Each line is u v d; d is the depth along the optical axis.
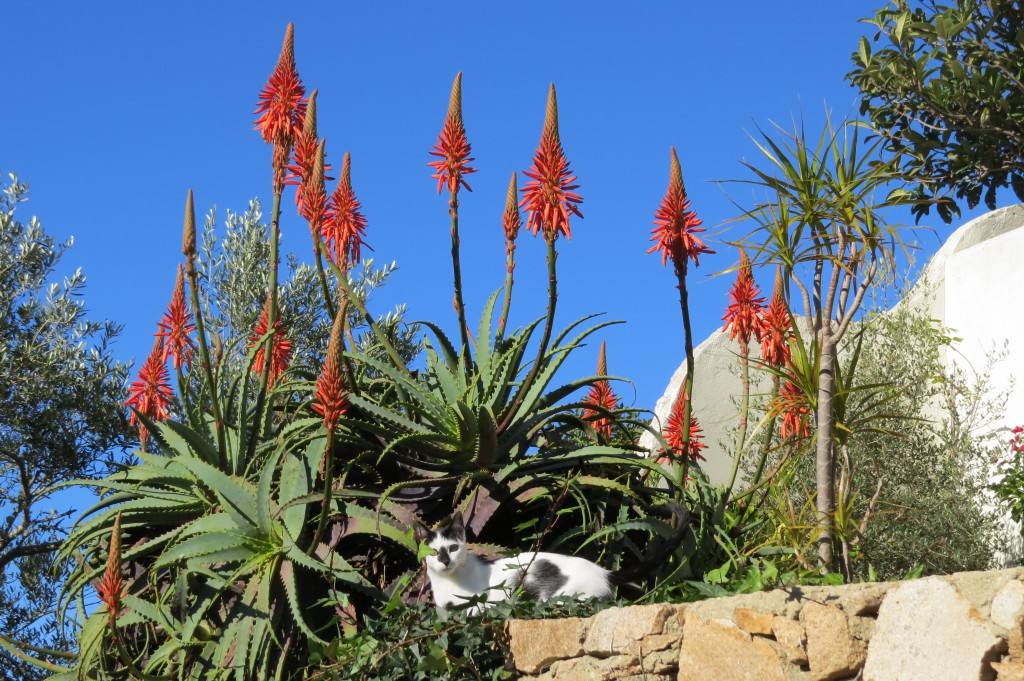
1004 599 3.09
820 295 5.27
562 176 4.89
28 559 11.17
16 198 11.57
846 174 5.13
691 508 5.20
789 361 5.27
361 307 5.46
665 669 3.78
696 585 4.21
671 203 5.00
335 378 4.36
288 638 4.64
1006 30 7.42
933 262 10.80
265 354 5.42
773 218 5.15
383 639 4.25
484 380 5.22
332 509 4.91
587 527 5.00
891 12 7.46
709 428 10.30
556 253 4.90
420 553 4.49
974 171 7.56
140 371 5.99
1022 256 9.27
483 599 4.22
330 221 5.52
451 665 4.11
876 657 3.31
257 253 11.74
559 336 5.25
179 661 4.80
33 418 10.91
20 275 11.24
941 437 8.76
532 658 4.11
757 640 3.59
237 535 4.75
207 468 4.91
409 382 5.01
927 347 9.37
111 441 11.33
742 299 5.50
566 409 5.23
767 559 5.20
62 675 5.14
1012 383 9.06
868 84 7.43
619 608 3.94
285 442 5.00
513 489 5.01
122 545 5.43
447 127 5.13
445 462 5.07
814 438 5.41
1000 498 8.03
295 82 5.52
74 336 11.27
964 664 3.09
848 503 5.14
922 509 7.83
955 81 7.27
